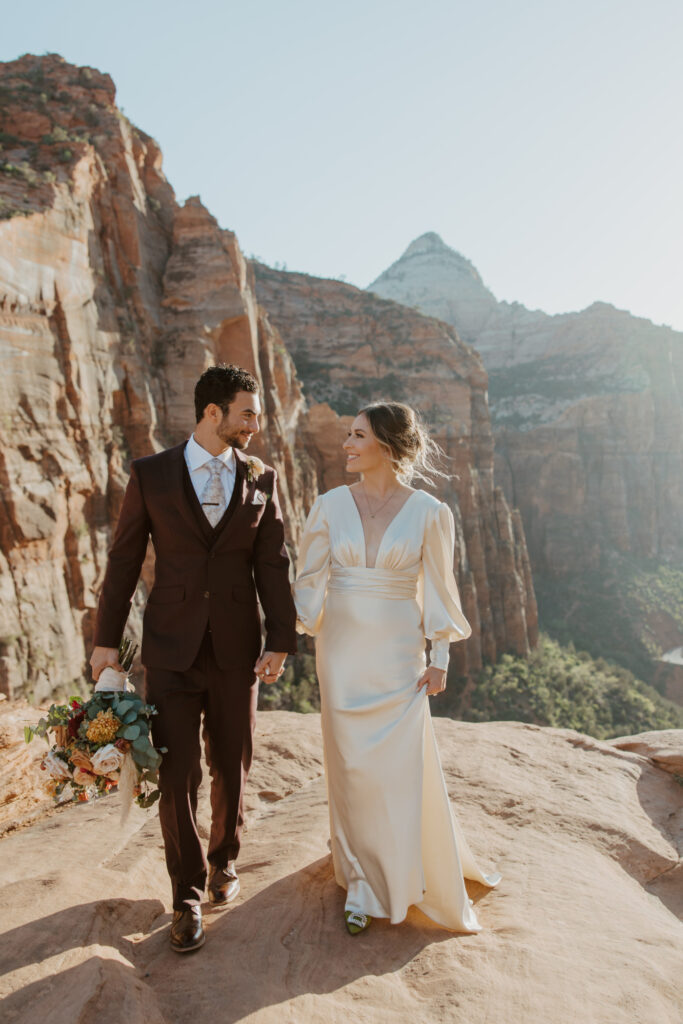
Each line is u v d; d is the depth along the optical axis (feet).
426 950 9.16
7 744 14.07
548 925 9.68
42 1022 7.06
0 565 69.41
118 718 9.26
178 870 9.40
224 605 9.96
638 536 373.40
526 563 228.43
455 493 194.90
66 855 11.80
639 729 191.31
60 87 111.14
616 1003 8.02
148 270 107.04
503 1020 7.74
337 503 10.62
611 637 308.60
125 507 10.07
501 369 507.71
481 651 186.91
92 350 86.17
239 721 10.22
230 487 10.13
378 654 10.03
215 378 9.95
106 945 8.71
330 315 247.09
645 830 13.17
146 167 119.34
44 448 75.77
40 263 78.64
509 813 13.14
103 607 9.93
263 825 13.16
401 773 9.80
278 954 9.03
